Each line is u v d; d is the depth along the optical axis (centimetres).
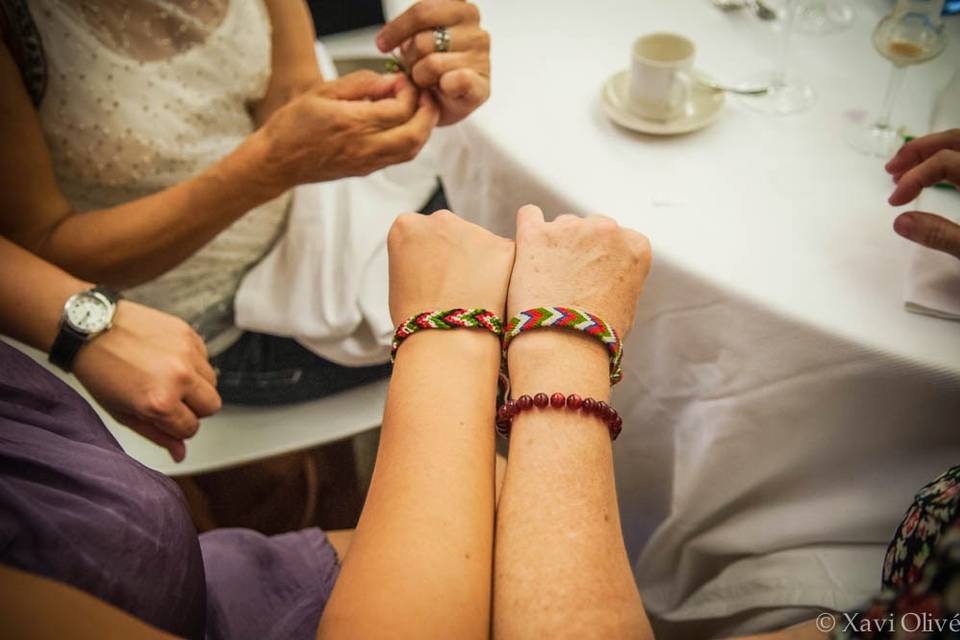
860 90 108
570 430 56
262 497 145
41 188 98
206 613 74
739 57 116
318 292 114
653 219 93
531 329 61
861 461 87
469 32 105
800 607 90
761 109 107
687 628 108
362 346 114
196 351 92
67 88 98
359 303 112
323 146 100
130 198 111
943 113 101
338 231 119
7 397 60
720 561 104
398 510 52
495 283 66
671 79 100
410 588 48
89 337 88
